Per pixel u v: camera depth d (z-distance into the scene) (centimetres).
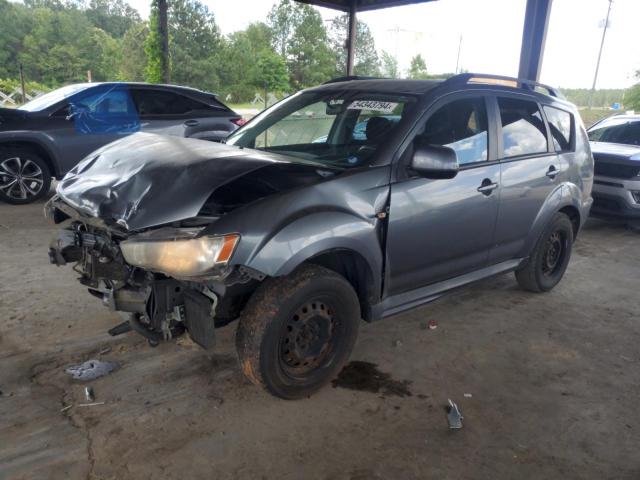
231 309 308
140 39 5231
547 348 397
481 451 279
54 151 736
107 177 311
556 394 336
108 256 293
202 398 312
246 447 273
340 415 304
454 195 363
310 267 300
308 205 291
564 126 484
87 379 325
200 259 258
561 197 464
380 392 329
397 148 335
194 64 4441
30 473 248
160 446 271
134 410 298
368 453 273
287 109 422
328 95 407
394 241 333
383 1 1142
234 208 287
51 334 374
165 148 331
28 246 550
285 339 298
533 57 806
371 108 367
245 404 309
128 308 293
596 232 764
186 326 290
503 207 407
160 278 288
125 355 354
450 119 371
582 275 567
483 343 400
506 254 434
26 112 731
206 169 290
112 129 773
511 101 425
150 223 267
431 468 264
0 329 377
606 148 774
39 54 6116
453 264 385
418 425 298
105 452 264
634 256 649
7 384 315
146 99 808
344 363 329
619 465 272
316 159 357
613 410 321
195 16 4550
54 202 338
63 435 275
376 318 343
